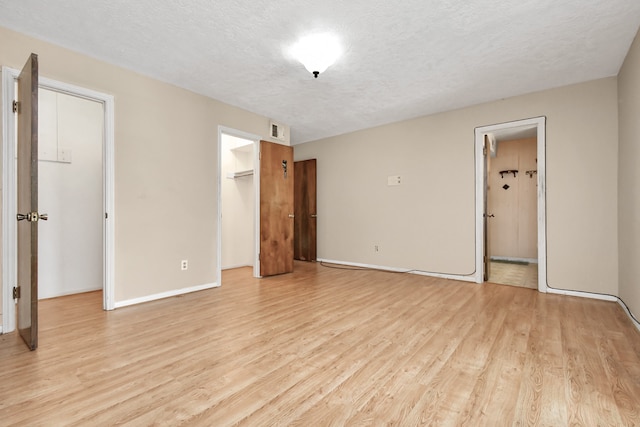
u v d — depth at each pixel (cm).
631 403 144
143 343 213
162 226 331
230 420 133
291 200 486
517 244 622
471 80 335
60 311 286
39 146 331
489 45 265
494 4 211
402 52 276
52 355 194
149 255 320
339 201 562
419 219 459
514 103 378
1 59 234
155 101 327
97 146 373
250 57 286
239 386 160
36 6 213
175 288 342
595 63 296
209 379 167
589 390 155
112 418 134
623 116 295
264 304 308
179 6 214
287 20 230
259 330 238
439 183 439
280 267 465
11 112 238
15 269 237
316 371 176
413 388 158
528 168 613
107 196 290
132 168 307
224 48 270
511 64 299
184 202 352
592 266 330
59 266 343
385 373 173
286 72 316
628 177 276
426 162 452
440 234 438
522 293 351
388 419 134
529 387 158
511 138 619
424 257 454
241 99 389
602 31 244
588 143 333
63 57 265
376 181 510
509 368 178
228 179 528
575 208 339
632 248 263
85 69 278
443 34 248
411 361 188
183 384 162
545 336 226
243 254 547
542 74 320
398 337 224
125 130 303
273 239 457
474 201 409
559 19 228
